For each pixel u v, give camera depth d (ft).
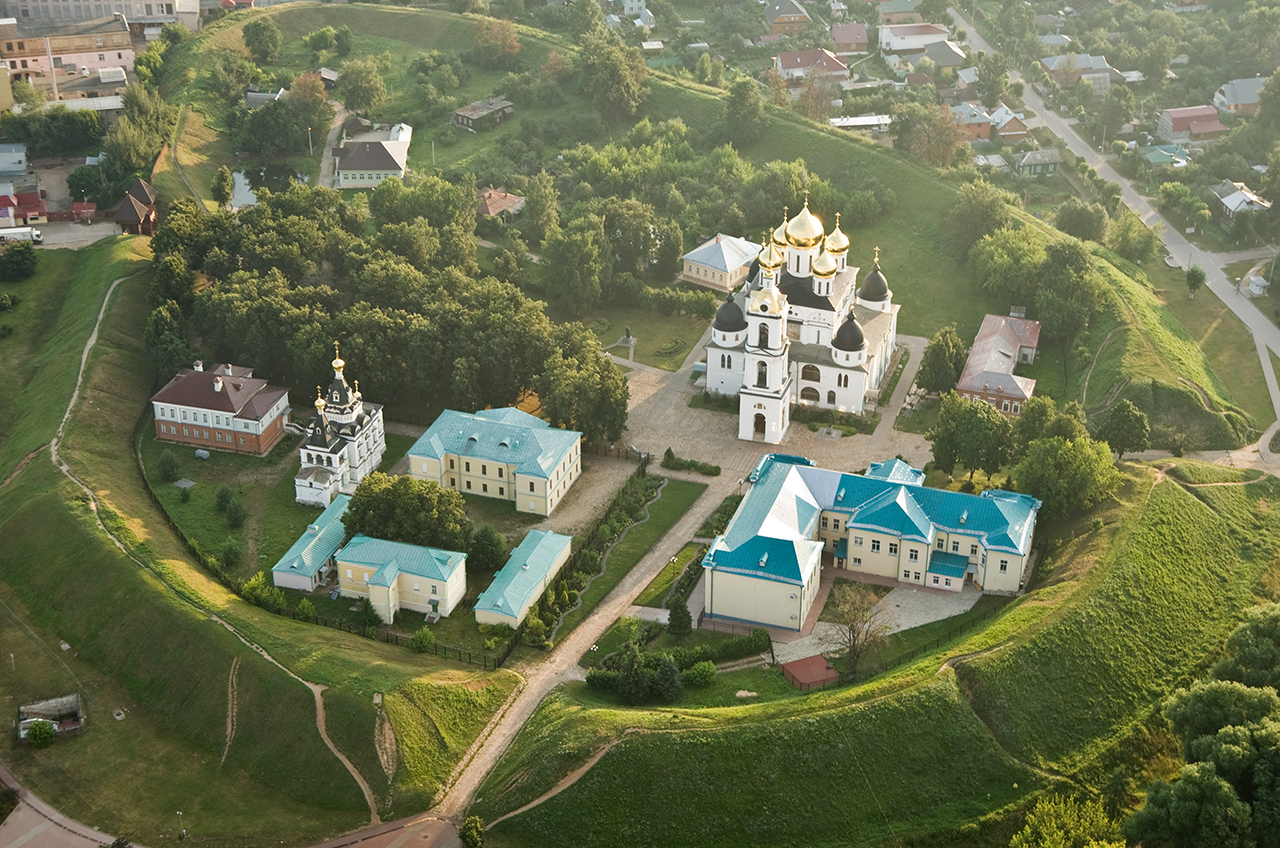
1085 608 593.01
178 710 565.53
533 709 566.36
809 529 652.89
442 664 594.24
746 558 619.26
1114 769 537.24
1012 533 639.76
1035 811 497.46
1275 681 529.45
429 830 501.97
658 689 560.61
